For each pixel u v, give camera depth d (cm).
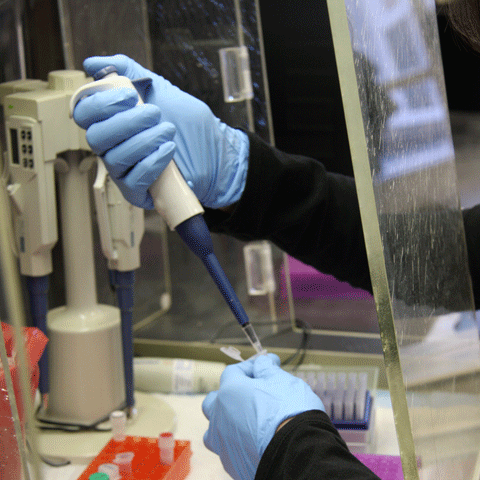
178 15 116
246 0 114
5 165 87
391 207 42
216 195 80
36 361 66
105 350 95
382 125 43
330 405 92
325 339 120
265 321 125
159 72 120
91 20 109
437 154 65
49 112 84
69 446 90
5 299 33
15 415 38
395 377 38
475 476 63
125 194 65
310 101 120
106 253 92
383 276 38
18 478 43
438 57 72
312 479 48
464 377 65
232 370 65
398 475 81
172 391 109
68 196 92
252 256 122
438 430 50
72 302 95
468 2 70
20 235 88
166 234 129
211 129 76
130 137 63
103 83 64
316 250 88
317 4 114
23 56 102
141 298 127
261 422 57
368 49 42
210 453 92
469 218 89
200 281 129
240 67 116
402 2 55
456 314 67
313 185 84
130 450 86
